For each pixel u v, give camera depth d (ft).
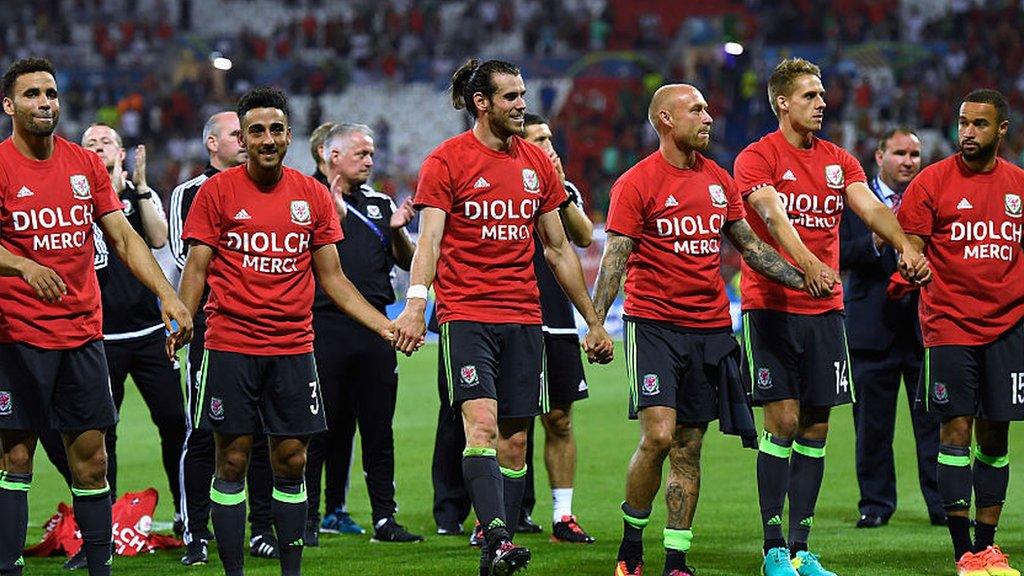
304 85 228.02
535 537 52.60
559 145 204.95
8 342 38.63
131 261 40.04
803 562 43.50
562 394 51.52
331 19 238.27
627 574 42.91
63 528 48.96
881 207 43.98
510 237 42.75
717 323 42.91
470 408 41.83
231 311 40.04
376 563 47.03
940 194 43.60
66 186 39.14
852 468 70.23
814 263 41.88
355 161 51.83
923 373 44.70
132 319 50.11
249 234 39.91
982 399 43.75
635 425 86.79
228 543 40.78
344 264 52.34
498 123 42.52
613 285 42.24
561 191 44.14
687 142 42.45
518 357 42.91
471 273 42.70
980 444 44.75
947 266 43.73
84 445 39.75
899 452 75.20
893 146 54.60
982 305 43.42
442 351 52.95
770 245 45.39
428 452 76.43
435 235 42.11
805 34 220.23
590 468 70.90
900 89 205.57
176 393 51.01
